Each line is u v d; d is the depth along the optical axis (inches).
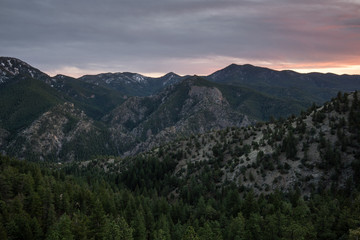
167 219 4616.1
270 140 6904.5
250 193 4355.3
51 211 3983.8
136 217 4215.1
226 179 6417.3
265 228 3417.8
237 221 3604.8
